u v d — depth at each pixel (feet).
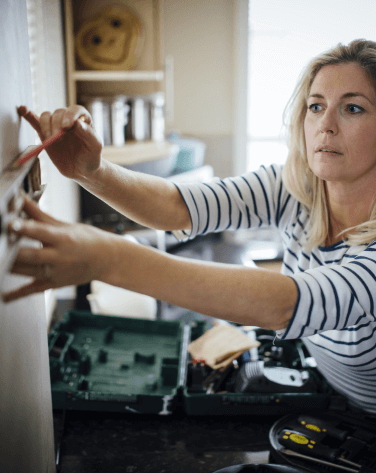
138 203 2.88
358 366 2.78
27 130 2.26
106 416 3.37
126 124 9.15
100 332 4.63
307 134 2.58
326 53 2.44
